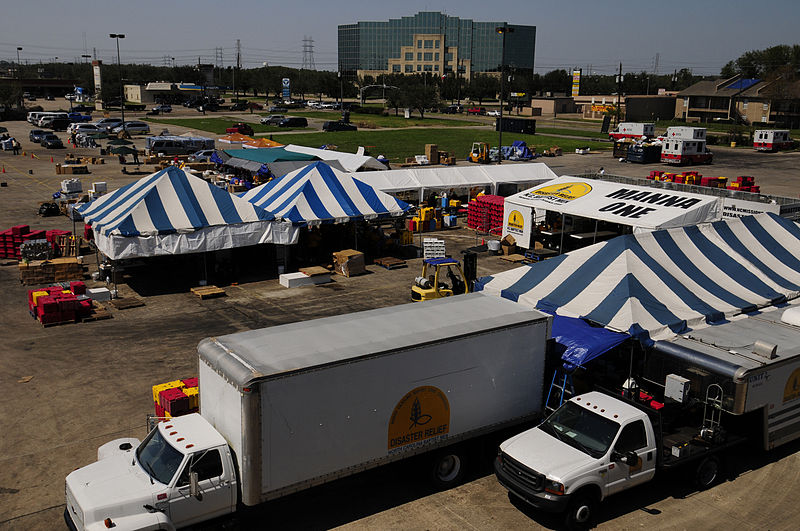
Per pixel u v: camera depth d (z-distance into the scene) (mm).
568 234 28719
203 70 175750
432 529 10195
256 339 10586
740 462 12734
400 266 26875
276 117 92625
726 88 123625
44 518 10281
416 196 37375
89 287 23125
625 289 14469
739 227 18781
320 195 26406
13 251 26750
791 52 163125
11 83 118875
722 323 14352
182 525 8883
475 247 30266
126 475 8969
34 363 16500
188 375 15891
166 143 58750
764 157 70312
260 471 9141
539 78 193250
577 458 10258
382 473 12023
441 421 11055
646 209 24469
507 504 10992
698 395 11992
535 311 12547
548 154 69188
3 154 61531
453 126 99688
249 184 42188
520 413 12211
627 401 11461
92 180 46844
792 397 12352
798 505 11180
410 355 10422
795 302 16281
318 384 9484
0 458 12070
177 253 22484
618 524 10484
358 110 125250
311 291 23297
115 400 14523
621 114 112938
